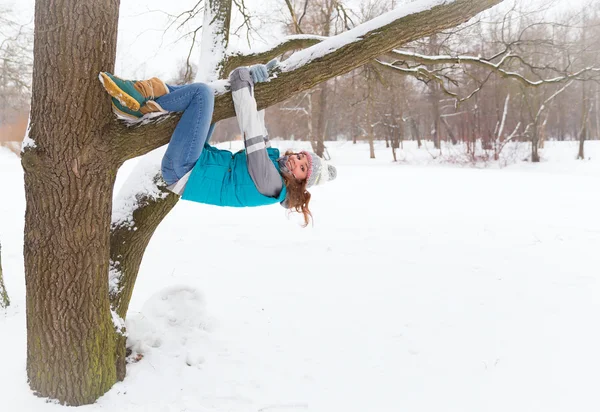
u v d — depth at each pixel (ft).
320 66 10.27
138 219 12.50
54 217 10.01
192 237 28.63
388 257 24.40
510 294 19.13
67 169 9.75
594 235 28.73
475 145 102.73
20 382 11.57
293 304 18.21
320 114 102.83
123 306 12.64
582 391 12.34
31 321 10.70
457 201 43.37
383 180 62.08
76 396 10.82
